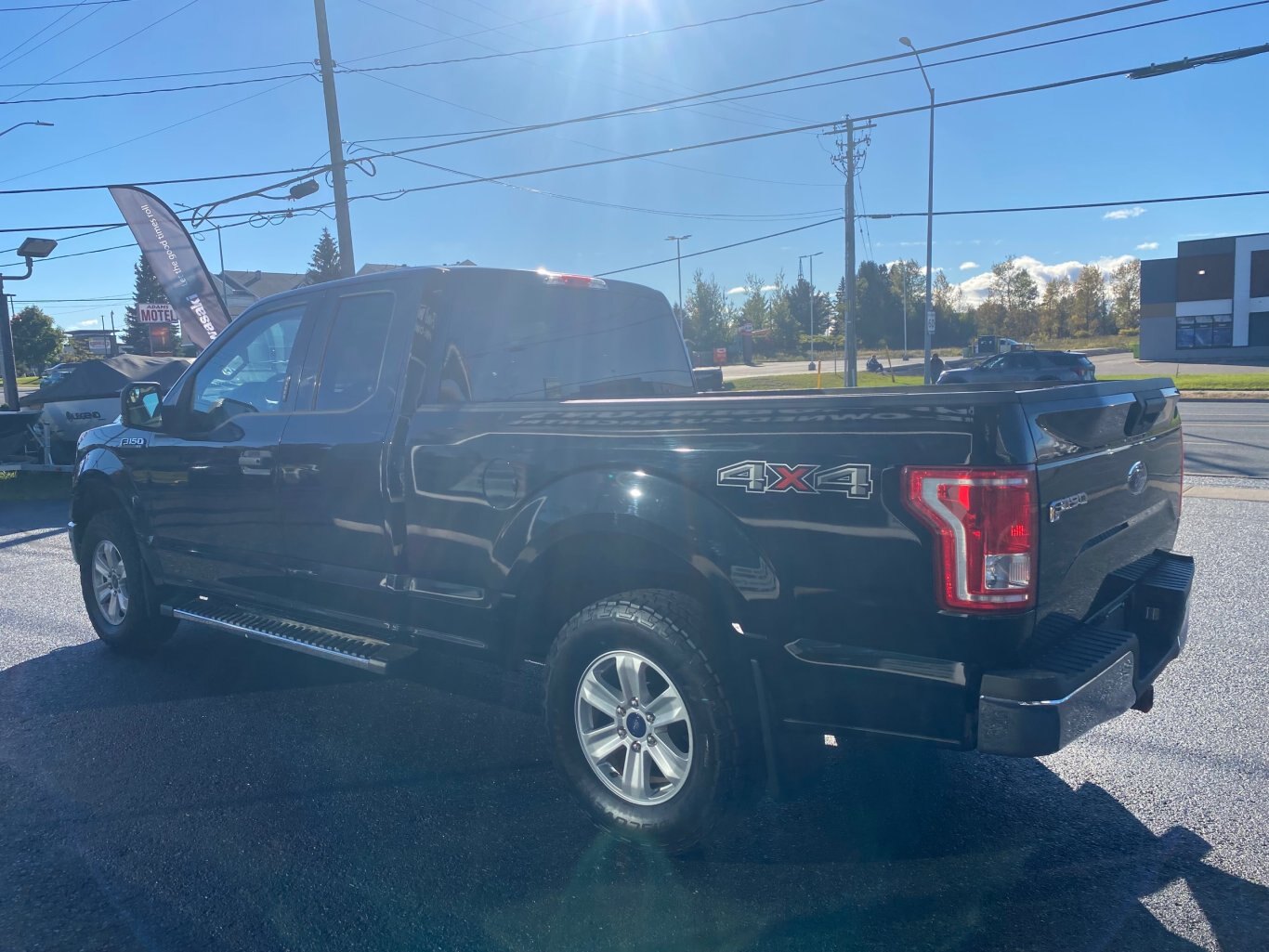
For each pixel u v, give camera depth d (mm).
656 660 3381
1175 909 3121
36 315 82812
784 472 3109
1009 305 104062
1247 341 51344
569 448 3639
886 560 2938
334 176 20766
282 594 4906
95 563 6160
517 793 4074
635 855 3547
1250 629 6023
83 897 3318
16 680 5641
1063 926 3047
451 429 4012
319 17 20203
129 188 19266
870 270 96625
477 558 3967
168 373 19047
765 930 3064
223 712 5051
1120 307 101062
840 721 3131
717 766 3279
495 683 5469
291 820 3852
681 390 5738
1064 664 2953
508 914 3176
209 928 3127
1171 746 4379
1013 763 4266
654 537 3398
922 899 3225
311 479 4531
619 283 5316
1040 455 2863
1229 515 9797
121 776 4285
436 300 4293
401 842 3662
